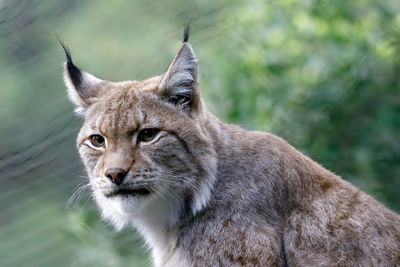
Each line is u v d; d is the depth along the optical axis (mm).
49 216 13055
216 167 10086
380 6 16031
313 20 15477
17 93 12461
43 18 13188
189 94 10094
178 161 9938
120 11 15203
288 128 14781
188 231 10133
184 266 10117
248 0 15523
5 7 11406
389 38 15977
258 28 15328
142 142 9906
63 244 13477
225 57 14977
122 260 13250
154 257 10641
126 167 9711
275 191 10148
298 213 10219
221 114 14656
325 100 15102
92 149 10148
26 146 11750
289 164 10367
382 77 15922
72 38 14727
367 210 10258
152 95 10086
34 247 13422
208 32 15305
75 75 10727
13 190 12188
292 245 10078
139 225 10688
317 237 10086
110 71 15281
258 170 10164
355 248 10031
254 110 14633
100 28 15250
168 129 9906
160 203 10156
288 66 15125
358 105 15523
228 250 9883
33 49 12992
